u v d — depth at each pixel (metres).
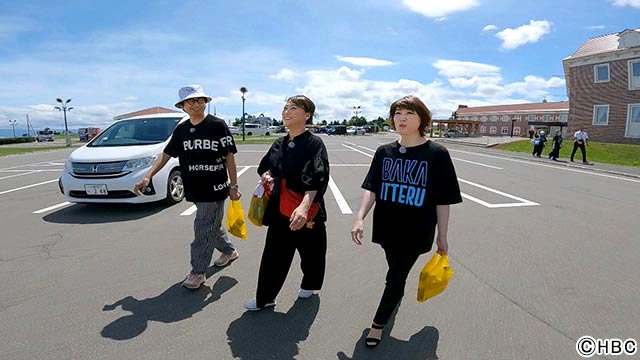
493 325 2.83
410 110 2.48
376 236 2.71
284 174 2.84
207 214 3.41
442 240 2.57
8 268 3.85
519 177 11.09
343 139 40.19
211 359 2.40
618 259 4.20
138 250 4.39
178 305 3.11
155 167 3.62
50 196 7.61
